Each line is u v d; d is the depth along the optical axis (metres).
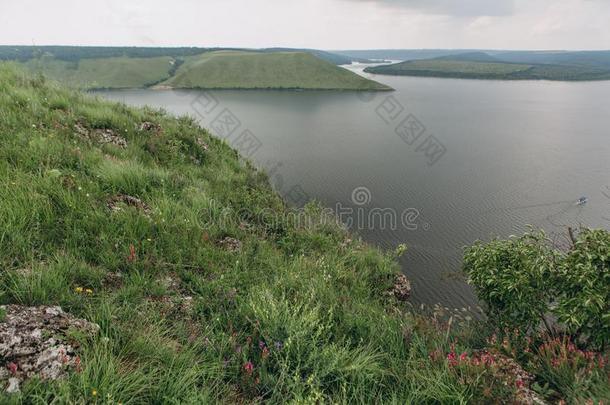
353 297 7.44
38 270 4.48
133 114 14.62
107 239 5.89
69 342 3.64
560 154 60.78
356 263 9.91
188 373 3.69
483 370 4.44
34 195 5.98
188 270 6.23
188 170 12.16
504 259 6.63
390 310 8.00
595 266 5.51
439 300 16.92
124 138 12.05
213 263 6.76
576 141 73.94
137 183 8.68
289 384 4.01
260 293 5.65
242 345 4.68
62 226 5.80
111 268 5.38
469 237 26.28
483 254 6.88
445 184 40.75
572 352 5.06
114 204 7.28
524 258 6.26
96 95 15.84
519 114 118.38
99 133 11.39
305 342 4.66
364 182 40.28
